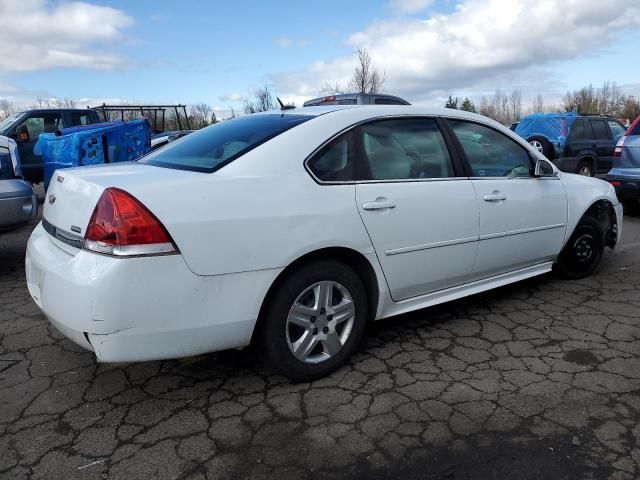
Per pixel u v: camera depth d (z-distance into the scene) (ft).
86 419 8.76
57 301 8.19
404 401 9.20
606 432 8.20
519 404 9.04
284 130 9.95
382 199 10.28
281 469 7.50
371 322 12.80
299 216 9.17
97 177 8.74
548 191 13.89
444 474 7.34
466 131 12.51
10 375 10.23
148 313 7.96
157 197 8.05
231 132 10.82
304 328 9.62
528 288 15.25
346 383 9.87
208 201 8.40
